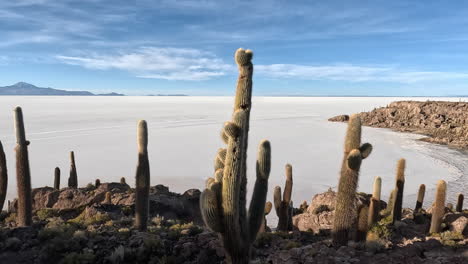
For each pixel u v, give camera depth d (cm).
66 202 2031
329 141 7888
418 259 977
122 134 8688
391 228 1401
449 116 9994
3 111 17712
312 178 4372
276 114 17162
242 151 739
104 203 1909
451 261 980
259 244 1297
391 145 7231
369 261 962
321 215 1600
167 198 2072
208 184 876
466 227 1411
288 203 1600
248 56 794
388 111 11662
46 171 4619
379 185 1345
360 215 1163
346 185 1048
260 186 818
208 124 11762
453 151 6594
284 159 5675
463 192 3844
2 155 1427
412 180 4350
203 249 1167
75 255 1112
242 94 799
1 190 1432
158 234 1359
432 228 1397
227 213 741
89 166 5000
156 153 6209
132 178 4356
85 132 9050
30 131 9175
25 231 1355
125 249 1162
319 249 1064
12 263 1111
